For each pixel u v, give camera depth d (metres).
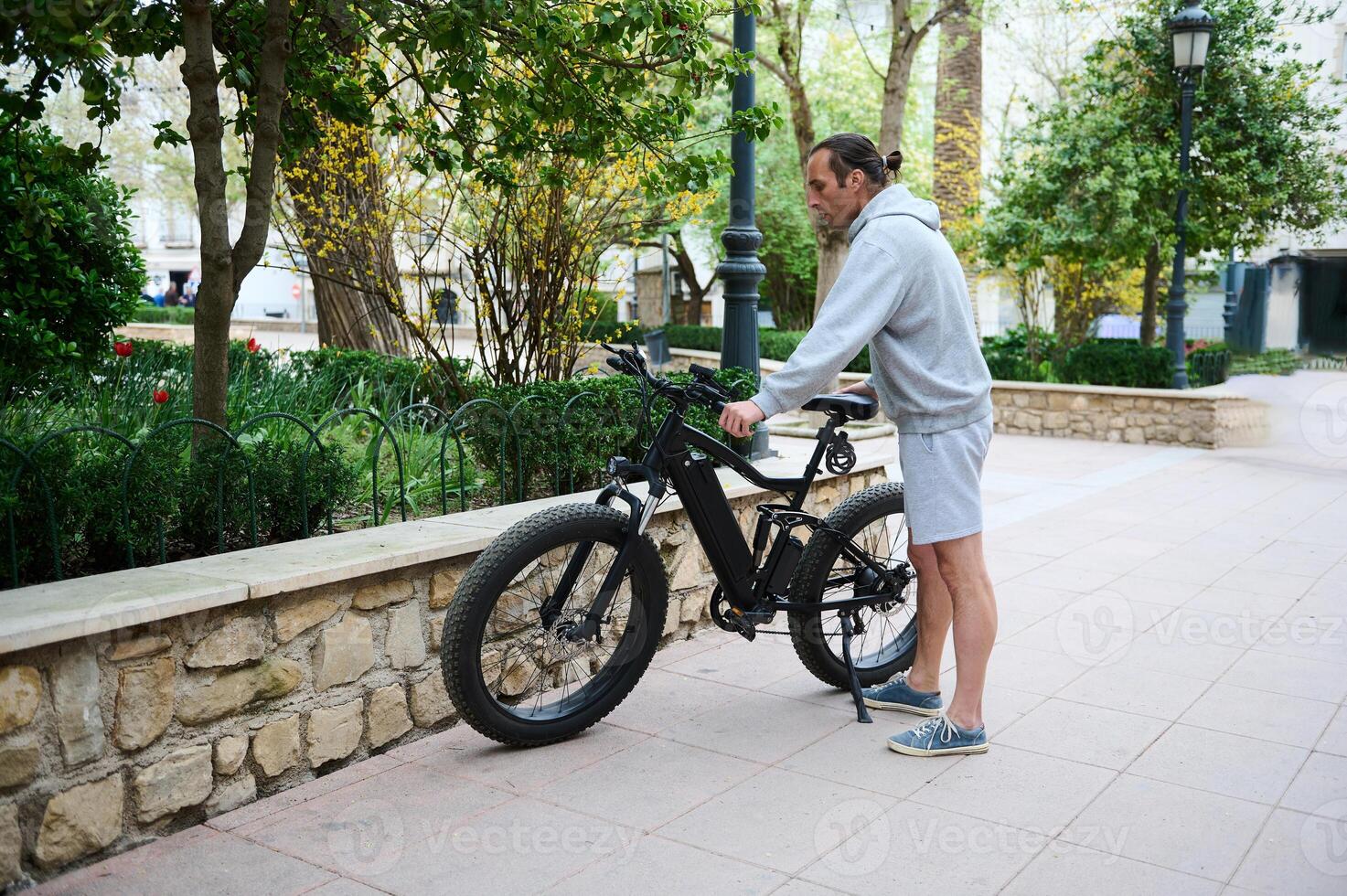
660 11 3.77
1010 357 12.67
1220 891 2.39
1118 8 15.35
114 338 6.03
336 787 2.98
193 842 2.65
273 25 3.66
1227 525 6.68
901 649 3.97
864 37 16.47
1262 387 10.30
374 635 3.17
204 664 2.74
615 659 3.42
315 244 6.40
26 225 4.73
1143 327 13.09
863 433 9.63
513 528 3.12
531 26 3.75
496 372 5.64
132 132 21.12
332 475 3.68
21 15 2.96
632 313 26.08
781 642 4.35
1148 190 11.55
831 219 3.27
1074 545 6.09
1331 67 16.58
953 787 2.96
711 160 4.46
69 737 2.47
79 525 3.00
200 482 3.33
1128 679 3.84
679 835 2.68
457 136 4.68
